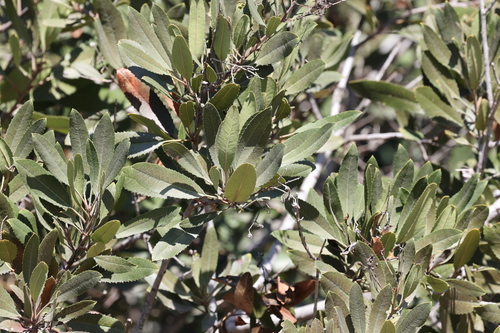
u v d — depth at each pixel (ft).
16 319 5.58
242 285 6.09
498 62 6.74
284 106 5.85
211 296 6.48
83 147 5.71
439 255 6.13
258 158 5.59
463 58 6.75
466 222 6.09
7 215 5.67
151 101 5.91
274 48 5.75
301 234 5.82
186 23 6.70
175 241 5.65
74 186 5.62
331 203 5.96
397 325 5.61
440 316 6.20
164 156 5.88
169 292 6.52
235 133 5.57
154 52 5.79
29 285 5.57
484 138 6.65
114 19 6.63
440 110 6.73
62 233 5.69
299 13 6.06
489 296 6.35
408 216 5.87
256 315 6.12
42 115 6.73
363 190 6.14
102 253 5.71
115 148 5.76
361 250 5.78
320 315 5.88
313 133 5.74
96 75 7.08
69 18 7.12
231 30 5.78
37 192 5.62
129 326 5.97
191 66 5.66
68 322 5.67
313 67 5.99
